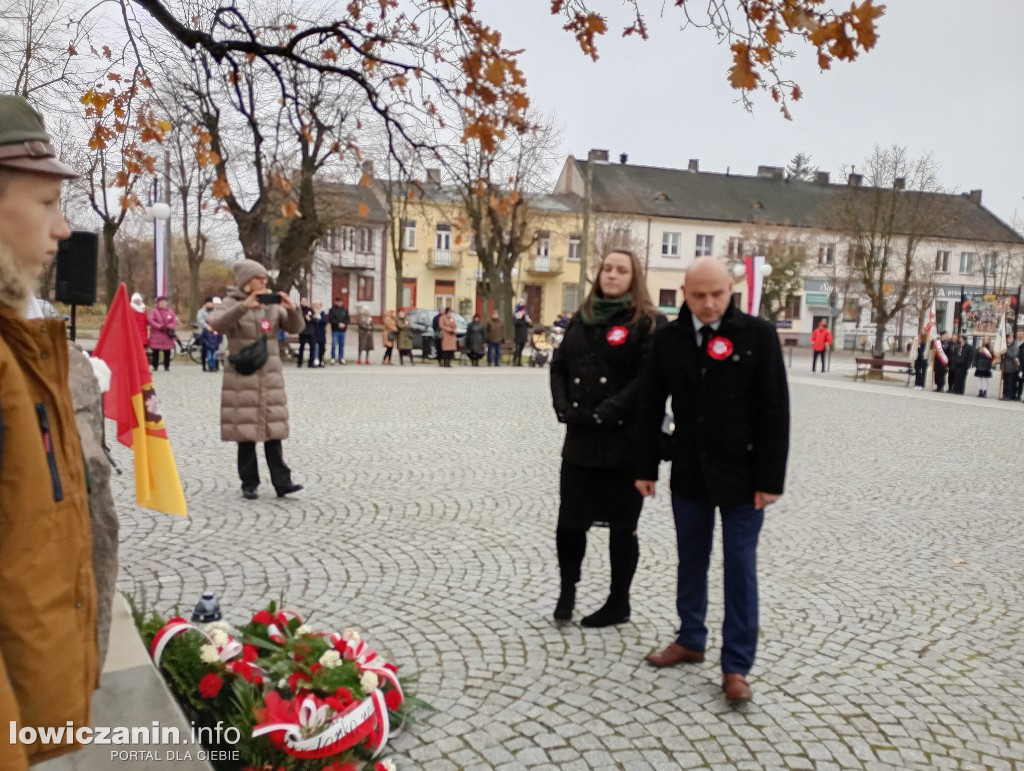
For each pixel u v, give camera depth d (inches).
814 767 110.0
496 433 396.8
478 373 774.5
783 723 121.8
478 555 198.7
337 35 146.9
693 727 119.3
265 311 237.3
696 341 130.4
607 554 206.1
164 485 126.9
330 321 830.5
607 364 147.0
